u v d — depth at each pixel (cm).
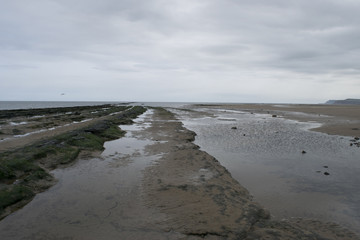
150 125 2544
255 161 1122
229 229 499
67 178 827
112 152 1233
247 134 1956
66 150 1126
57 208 600
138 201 638
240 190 738
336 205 676
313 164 1070
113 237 469
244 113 4984
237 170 988
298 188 797
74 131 1551
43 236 476
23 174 792
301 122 2928
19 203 620
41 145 1131
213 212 571
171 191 701
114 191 709
